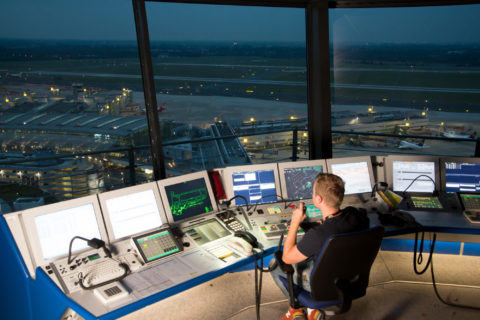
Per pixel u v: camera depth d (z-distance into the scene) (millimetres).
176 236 2416
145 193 2449
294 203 2895
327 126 3820
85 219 2189
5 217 2027
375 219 2689
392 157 3086
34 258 2041
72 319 1962
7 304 2039
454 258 3180
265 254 2244
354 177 3033
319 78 3707
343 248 1657
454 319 2375
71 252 2115
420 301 2572
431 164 3012
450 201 2896
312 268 1753
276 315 2441
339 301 1843
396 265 3076
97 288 1835
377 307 2508
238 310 2514
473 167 2945
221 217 2635
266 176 2904
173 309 2541
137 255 2176
